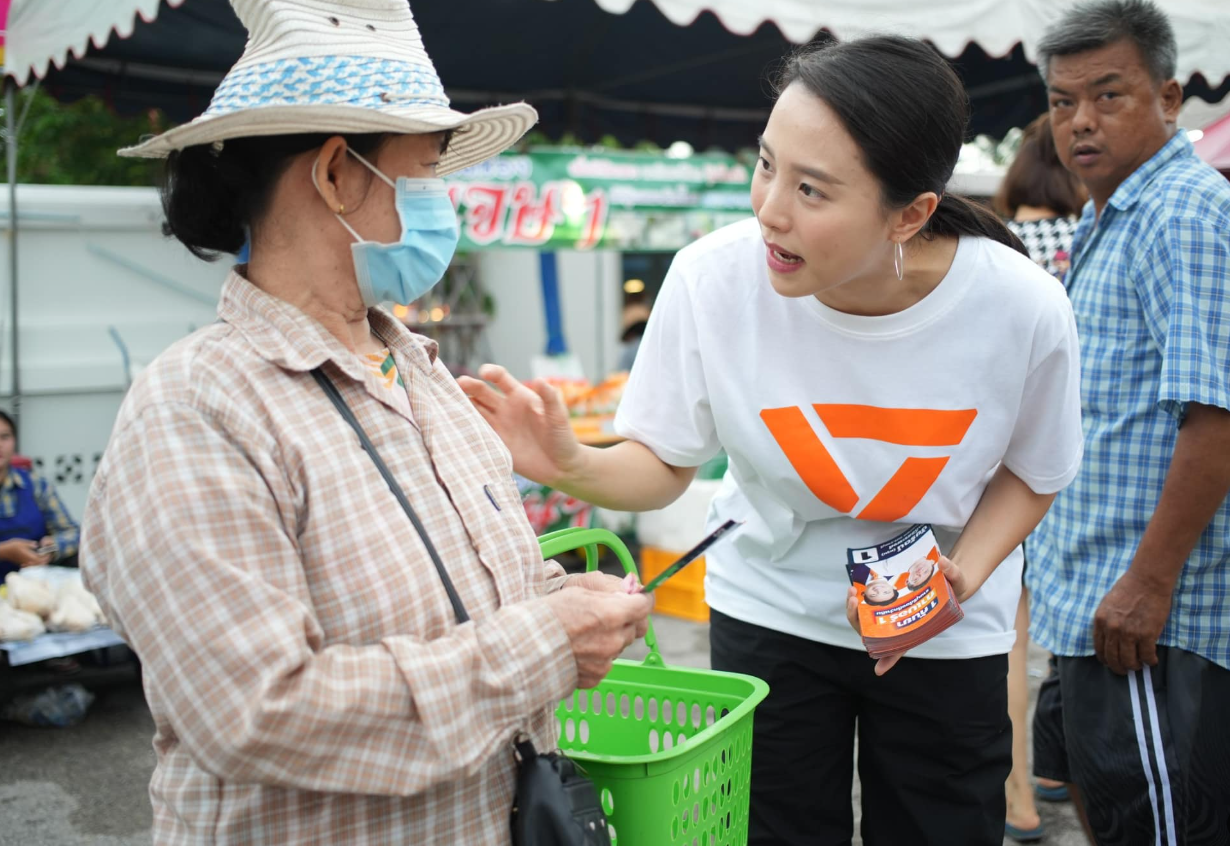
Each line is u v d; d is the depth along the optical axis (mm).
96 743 4152
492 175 5461
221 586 1104
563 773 1324
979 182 7129
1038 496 2002
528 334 11875
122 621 1156
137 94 6934
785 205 1573
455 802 1271
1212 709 2193
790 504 1986
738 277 1881
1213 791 2199
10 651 4113
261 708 1077
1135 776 2242
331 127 1241
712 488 5359
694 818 1575
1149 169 2336
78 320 5746
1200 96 6277
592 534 1754
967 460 1889
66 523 4988
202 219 1328
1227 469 2074
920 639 1732
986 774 2080
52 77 6582
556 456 1717
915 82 1534
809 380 1872
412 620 1227
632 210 5965
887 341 1825
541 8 6453
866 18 4016
